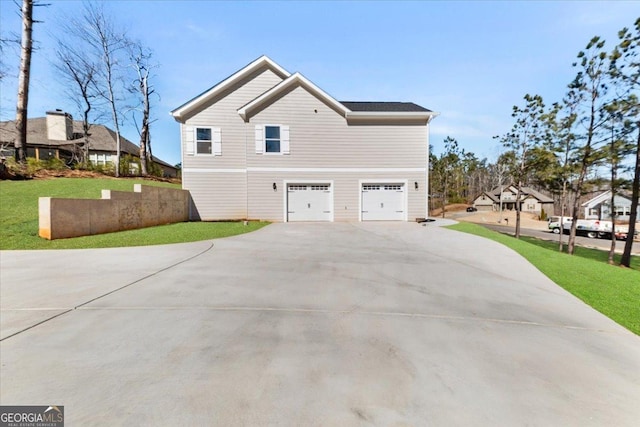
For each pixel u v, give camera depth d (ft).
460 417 6.50
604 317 12.87
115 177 60.18
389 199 52.80
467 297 14.79
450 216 148.56
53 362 8.23
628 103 39.42
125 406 6.57
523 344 10.11
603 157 43.42
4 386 7.16
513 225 117.29
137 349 9.03
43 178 50.62
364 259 22.43
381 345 9.69
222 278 16.85
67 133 90.02
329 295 14.47
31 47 50.49
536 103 57.67
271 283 16.12
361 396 7.11
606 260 48.29
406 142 52.49
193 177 50.60
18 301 12.85
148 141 90.89
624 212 102.22
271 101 50.75
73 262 20.17
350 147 52.03
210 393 7.07
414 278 17.81
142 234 32.68
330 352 9.15
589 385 7.89
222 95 51.34
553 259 24.30
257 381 7.58
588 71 44.09
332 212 51.96
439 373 8.18
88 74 66.64
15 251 23.53
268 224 47.01
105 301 13.00
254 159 50.72
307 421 6.26
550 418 6.57
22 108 50.65
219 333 10.23
